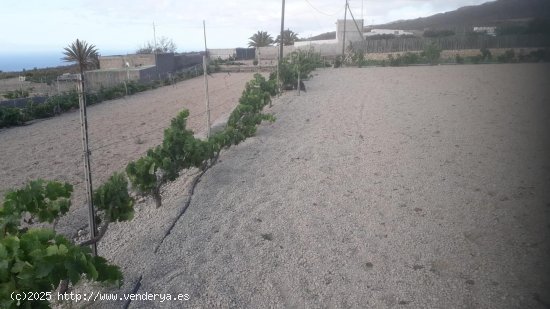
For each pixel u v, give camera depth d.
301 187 7.19
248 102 12.09
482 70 24.17
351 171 7.85
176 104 20.69
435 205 6.07
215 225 5.89
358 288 4.26
